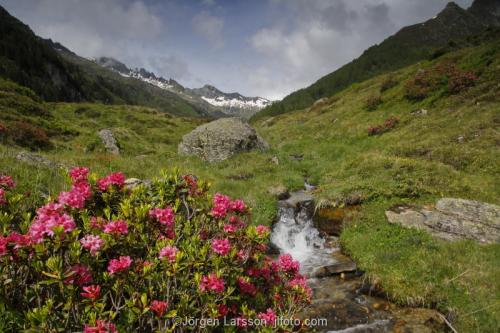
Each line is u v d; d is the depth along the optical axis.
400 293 8.16
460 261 9.14
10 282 3.88
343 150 26.23
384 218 12.08
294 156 28.39
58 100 138.75
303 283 5.66
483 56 29.25
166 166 17.41
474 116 21.69
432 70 32.75
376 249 10.41
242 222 6.21
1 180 5.79
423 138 21.77
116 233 4.08
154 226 4.66
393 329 7.09
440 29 191.00
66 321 3.65
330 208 13.63
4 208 4.96
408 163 16.05
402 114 29.33
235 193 14.53
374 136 27.38
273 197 14.99
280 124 52.72
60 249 3.77
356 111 37.50
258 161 23.17
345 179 16.81
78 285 3.76
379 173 16.05
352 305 8.11
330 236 12.76
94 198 5.24
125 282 4.01
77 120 45.75
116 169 14.52
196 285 4.45
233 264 4.74
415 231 10.89
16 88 39.50
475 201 11.96
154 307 3.75
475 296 7.73
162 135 47.88
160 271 4.41
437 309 7.74
